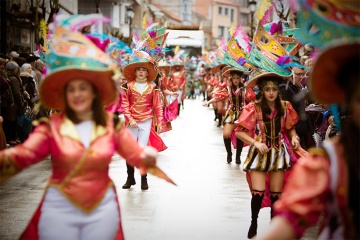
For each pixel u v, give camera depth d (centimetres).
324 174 339
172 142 1861
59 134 465
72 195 457
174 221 839
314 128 1021
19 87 1483
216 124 2588
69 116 477
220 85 1988
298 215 343
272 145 739
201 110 3581
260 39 772
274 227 348
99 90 484
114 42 550
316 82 353
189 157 1513
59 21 476
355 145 330
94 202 460
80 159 459
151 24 1212
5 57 1509
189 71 5197
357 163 329
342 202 334
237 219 855
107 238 463
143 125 1074
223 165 1383
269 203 767
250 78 786
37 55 1823
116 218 471
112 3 5384
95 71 467
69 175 459
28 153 457
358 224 330
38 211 475
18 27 2666
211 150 1666
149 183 1131
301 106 938
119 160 1431
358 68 334
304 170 349
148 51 1185
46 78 470
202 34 5419
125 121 1077
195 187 1096
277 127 738
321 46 361
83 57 466
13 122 1503
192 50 5259
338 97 359
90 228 459
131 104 1077
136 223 824
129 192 1044
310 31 361
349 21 335
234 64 1428
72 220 456
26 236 479
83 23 485
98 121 476
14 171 455
